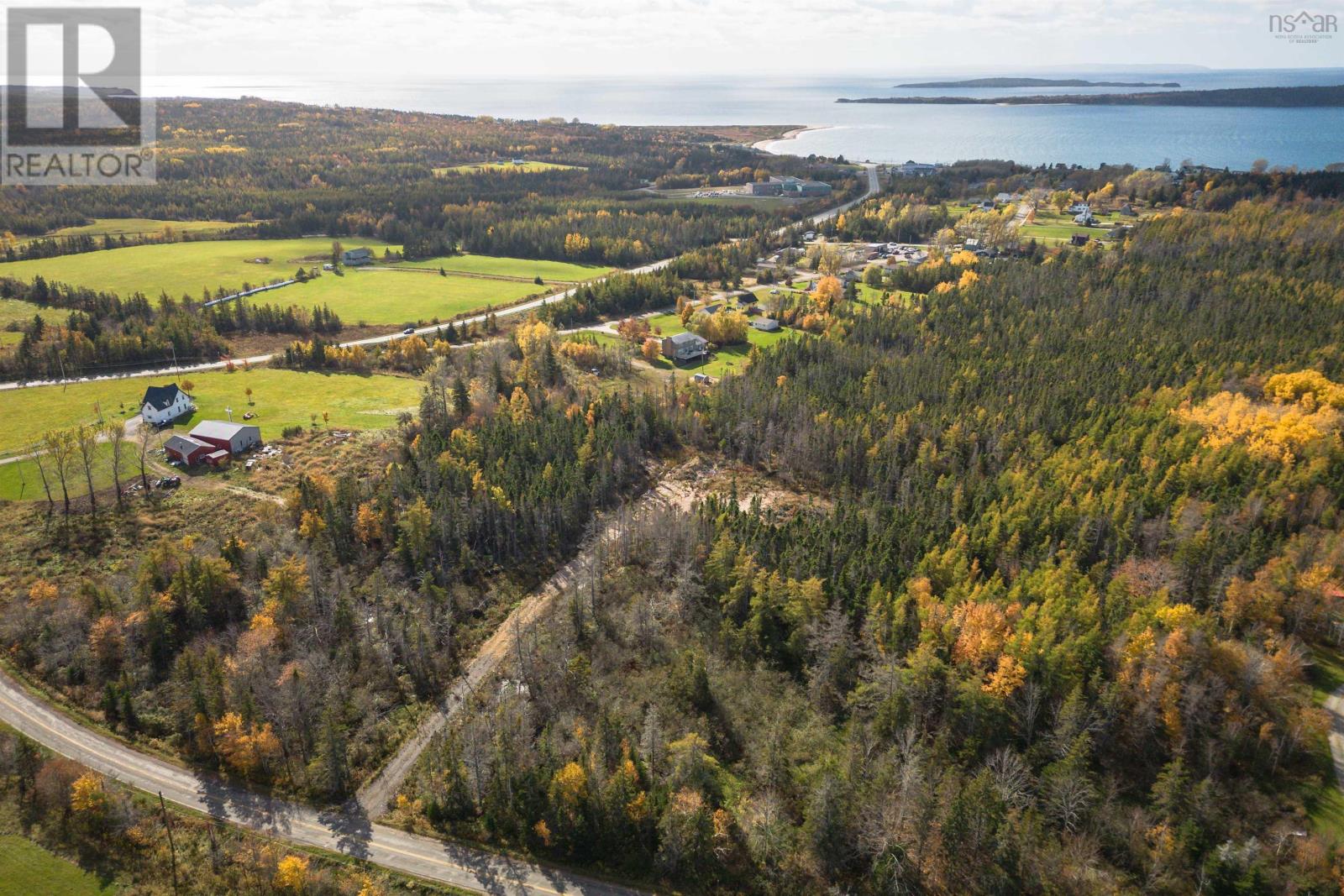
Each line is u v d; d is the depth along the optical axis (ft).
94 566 416.26
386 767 315.17
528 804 286.46
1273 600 348.38
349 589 403.34
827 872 269.23
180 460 514.68
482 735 311.88
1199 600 369.50
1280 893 252.21
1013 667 310.24
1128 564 378.73
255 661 342.03
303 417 588.50
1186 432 486.38
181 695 338.75
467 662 369.71
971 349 652.89
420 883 269.23
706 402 606.55
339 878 269.85
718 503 471.21
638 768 289.94
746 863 273.54
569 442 520.42
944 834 264.52
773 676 351.46
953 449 505.25
